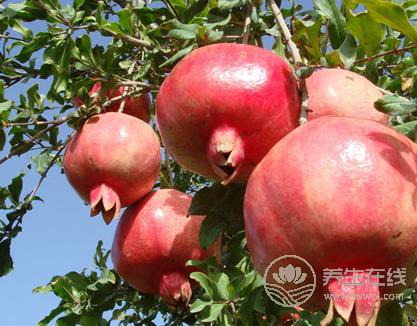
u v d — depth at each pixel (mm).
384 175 406
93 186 702
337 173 405
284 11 722
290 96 483
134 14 753
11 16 715
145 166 705
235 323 616
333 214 401
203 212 556
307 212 405
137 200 715
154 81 774
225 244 734
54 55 729
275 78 478
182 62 495
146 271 690
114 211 693
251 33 650
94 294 766
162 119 497
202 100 470
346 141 414
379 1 444
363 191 402
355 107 536
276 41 590
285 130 479
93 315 764
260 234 423
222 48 487
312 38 564
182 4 695
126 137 698
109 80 735
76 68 753
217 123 473
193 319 812
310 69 490
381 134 421
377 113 541
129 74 768
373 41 528
